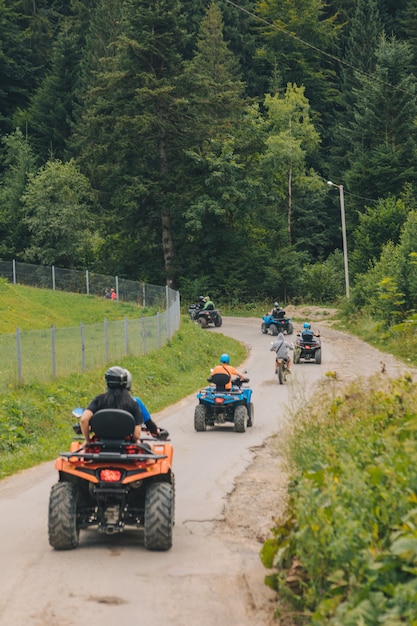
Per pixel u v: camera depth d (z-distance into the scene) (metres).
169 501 11.10
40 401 26.14
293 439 14.57
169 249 91.19
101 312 63.28
